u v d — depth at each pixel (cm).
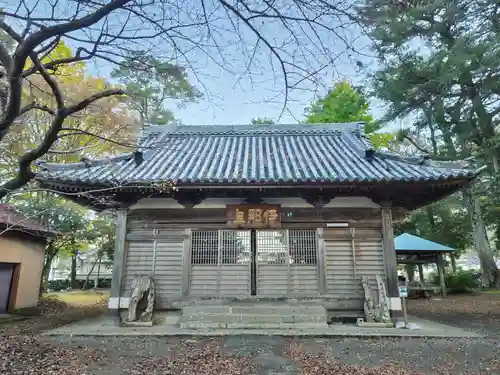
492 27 1608
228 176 1066
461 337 898
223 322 996
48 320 1205
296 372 618
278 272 1099
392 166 1158
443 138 2386
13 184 360
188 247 1117
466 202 2400
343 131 1593
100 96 397
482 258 2367
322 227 1120
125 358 705
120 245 1110
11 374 598
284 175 1060
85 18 323
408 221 3102
